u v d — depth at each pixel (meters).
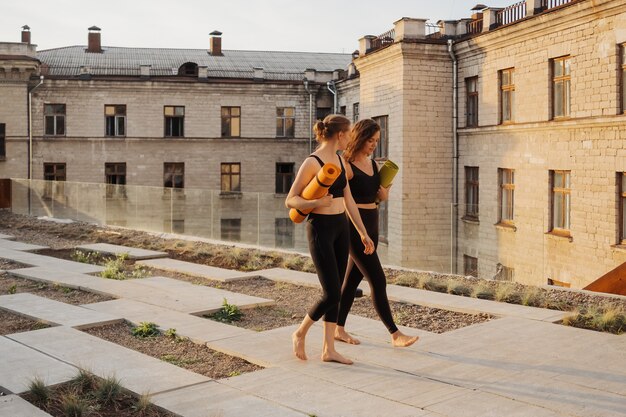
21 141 37.50
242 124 40.31
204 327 7.23
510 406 4.72
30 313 8.02
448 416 4.55
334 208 5.62
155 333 7.19
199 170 39.84
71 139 38.16
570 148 20.52
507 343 6.43
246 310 8.45
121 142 38.84
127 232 19.45
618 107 18.77
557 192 21.30
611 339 6.52
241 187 40.34
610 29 18.86
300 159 41.09
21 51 37.19
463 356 6.00
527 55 22.45
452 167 26.92
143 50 46.44
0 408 4.73
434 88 26.66
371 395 5.00
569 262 20.47
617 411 4.60
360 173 5.99
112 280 10.51
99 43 44.94
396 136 26.94
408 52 26.16
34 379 5.40
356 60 30.30
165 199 24.41
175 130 39.62
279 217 23.48
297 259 12.53
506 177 24.08
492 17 24.44
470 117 26.27
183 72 41.66
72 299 9.33
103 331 7.36
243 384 5.30
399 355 6.06
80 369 5.45
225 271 11.57
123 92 38.75
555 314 7.68
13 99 37.31
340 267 5.73
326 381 5.34
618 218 18.81
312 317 5.77
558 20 20.67
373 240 6.10
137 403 4.91
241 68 44.31
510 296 8.80
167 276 11.56
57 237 18.52
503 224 22.22
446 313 8.12
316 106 41.47
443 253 17.66
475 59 25.42
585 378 5.32
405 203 26.41
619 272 10.00
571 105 20.55
